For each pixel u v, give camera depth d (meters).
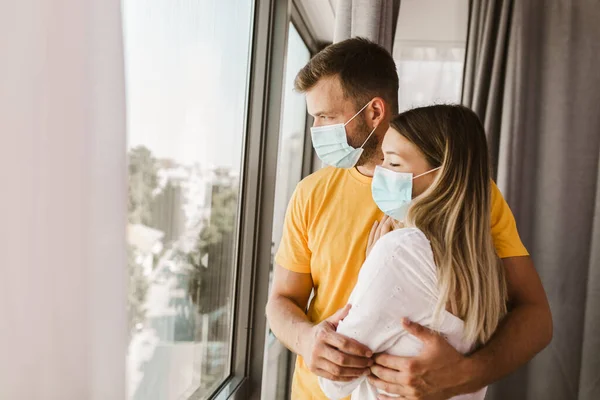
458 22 2.78
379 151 1.27
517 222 2.47
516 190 2.44
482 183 0.97
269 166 1.89
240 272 1.88
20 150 0.43
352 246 1.21
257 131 1.84
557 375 2.42
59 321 0.47
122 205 0.53
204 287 1.51
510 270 1.16
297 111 2.67
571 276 2.43
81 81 0.48
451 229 0.91
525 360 1.03
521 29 2.41
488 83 2.48
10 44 0.42
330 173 1.33
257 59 1.83
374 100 1.24
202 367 1.54
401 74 2.84
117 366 0.53
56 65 0.46
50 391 0.47
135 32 0.97
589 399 2.30
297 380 1.30
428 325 0.91
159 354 1.19
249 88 1.83
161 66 1.08
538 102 2.46
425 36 2.81
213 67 1.42
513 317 1.07
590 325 2.31
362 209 1.24
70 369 0.48
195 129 1.32
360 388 1.00
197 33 1.28
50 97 0.46
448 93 2.81
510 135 2.42
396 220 1.16
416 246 0.90
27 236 0.44
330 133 1.27
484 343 0.99
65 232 0.47
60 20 0.47
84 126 0.49
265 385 2.26
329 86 1.25
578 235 2.42
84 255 0.49
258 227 1.89
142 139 1.03
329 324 0.99
